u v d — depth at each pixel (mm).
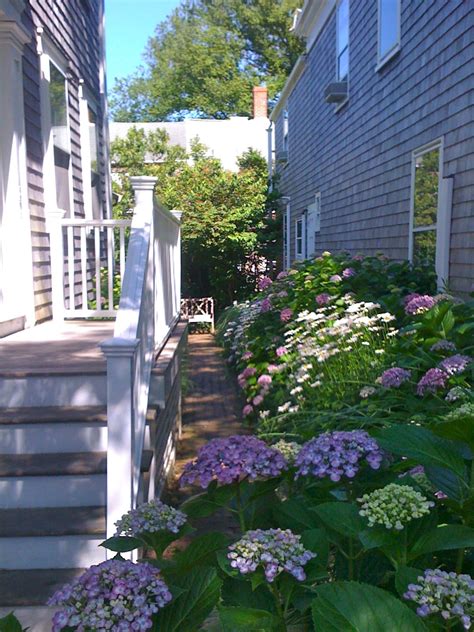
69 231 6266
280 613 1550
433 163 6941
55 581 2980
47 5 7133
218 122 27656
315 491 1964
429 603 1304
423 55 7113
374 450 1784
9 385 3811
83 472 3309
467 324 4090
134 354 3238
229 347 10648
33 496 3359
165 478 4547
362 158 9961
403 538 1542
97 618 1353
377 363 4598
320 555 1599
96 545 3113
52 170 6738
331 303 6441
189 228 16422
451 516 1836
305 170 15453
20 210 5684
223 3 36219
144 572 1471
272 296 7480
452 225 6359
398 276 6859
